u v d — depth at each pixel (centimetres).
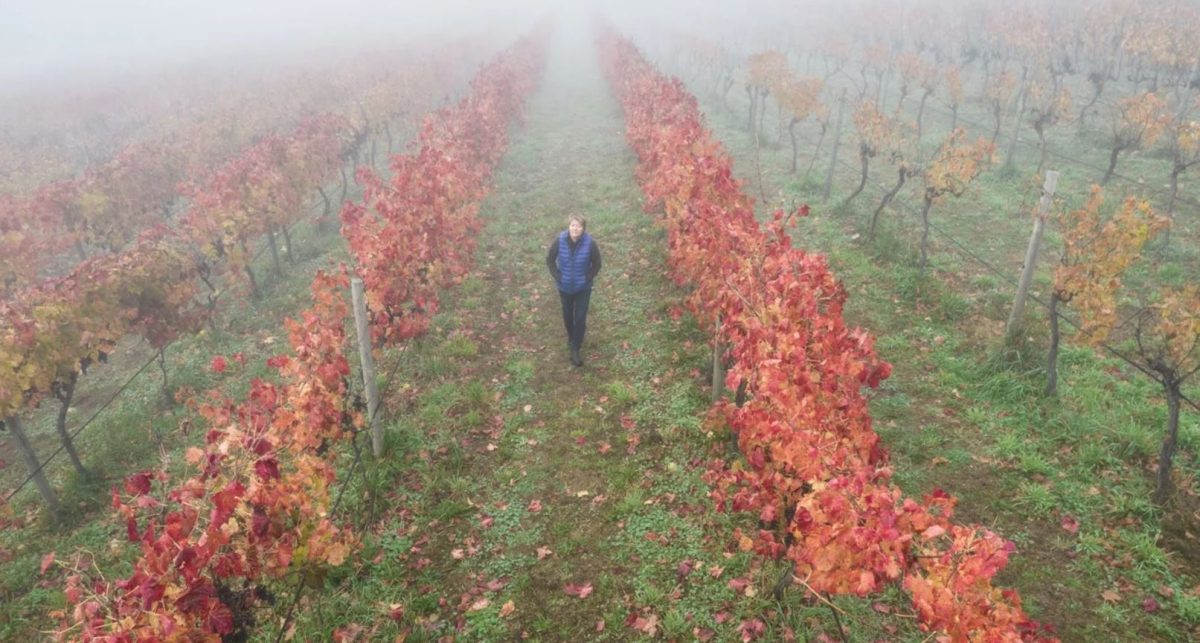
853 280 1050
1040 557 535
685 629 487
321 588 537
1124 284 988
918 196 1410
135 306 852
